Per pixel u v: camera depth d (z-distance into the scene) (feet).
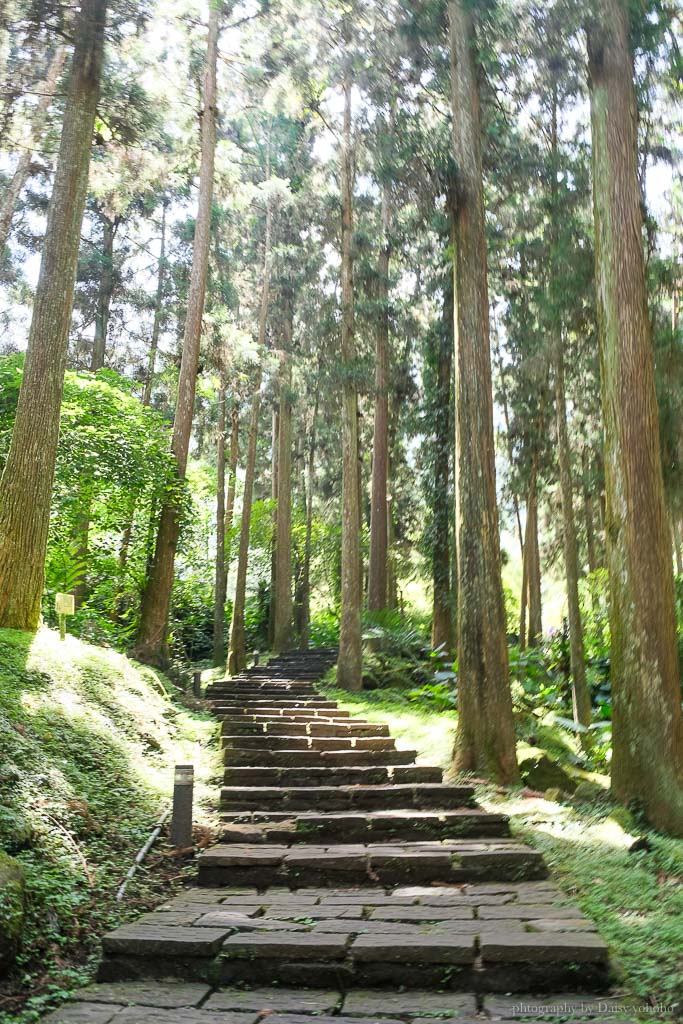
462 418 36.50
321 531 118.21
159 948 14.88
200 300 58.85
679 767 28.45
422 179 41.88
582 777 34.45
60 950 15.52
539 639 78.64
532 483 66.59
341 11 45.78
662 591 29.84
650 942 15.71
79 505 49.34
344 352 62.03
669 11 33.71
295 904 17.97
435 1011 12.91
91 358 93.09
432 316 71.92
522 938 14.61
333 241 72.23
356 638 59.77
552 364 53.72
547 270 49.93
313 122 77.66
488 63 39.52
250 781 29.86
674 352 41.88
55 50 46.93
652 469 30.50
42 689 28.89
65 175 36.37
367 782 30.01
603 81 32.96
